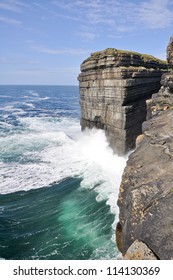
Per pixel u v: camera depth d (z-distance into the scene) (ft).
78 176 64.95
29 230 43.73
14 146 93.91
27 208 51.03
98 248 38.11
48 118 167.32
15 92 519.19
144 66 85.66
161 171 23.50
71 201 52.95
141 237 18.11
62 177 64.69
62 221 45.96
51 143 98.27
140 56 83.41
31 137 108.17
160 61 105.29
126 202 22.58
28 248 39.09
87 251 37.65
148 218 18.75
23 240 40.91
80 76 96.22
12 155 83.20
